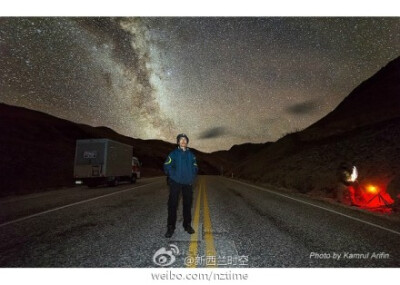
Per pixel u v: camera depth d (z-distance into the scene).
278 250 3.84
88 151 15.60
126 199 9.58
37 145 27.81
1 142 21.84
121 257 3.54
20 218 5.98
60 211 6.95
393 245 4.08
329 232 4.80
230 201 9.09
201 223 5.55
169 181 4.68
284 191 13.54
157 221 5.70
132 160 19.97
